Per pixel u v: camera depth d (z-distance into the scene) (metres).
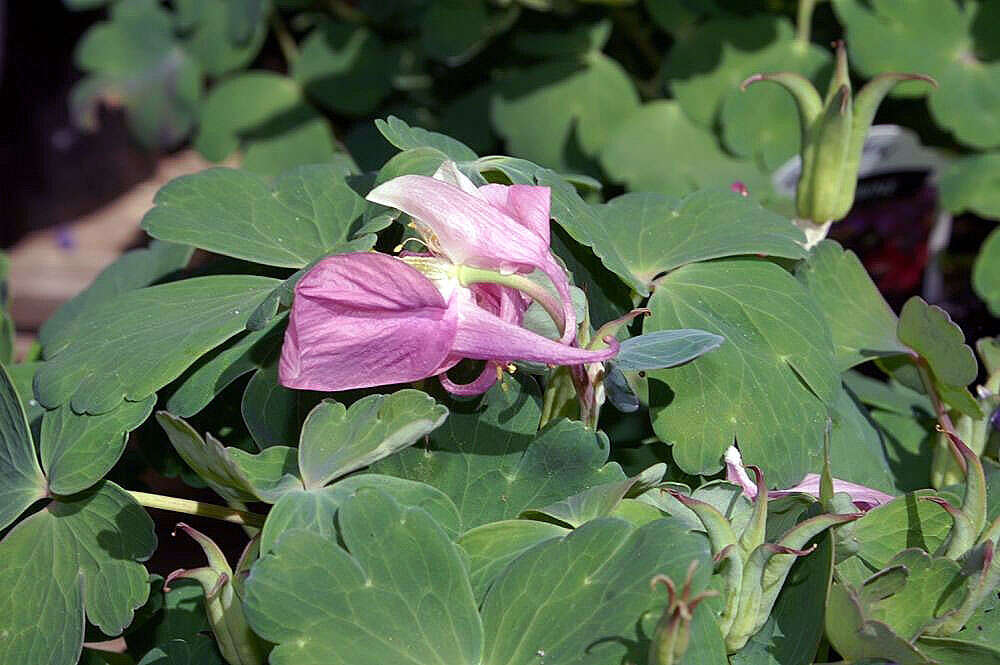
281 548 0.35
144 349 0.38
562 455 0.37
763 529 0.35
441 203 0.36
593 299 0.40
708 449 0.38
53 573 0.37
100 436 0.37
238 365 0.38
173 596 0.39
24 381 0.43
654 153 0.64
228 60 0.82
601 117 0.67
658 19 0.66
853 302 0.43
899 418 0.45
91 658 0.39
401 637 0.35
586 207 0.40
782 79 0.42
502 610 0.35
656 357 0.37
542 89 0.67
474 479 0.37
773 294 0.40
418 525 0.35
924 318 0.40
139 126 0.88
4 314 0.46
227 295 0.40
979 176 0.59
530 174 0.39
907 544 0.37
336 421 0.36
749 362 0.39
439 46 0.68
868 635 0.35
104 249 1.06
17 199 1.12
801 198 0.43
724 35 0.64
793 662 0.36
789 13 0.68
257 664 0.36
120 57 0.87
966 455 0.36
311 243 0.41
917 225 0.58
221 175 0.42
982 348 0.42
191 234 0.40
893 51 0.62
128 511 0.37
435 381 0.38
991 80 0.62
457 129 0.71
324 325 0.35
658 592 0.34
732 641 0.35
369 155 0.73
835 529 0.36
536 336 0.36
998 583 0.36
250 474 0.36
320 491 0.36
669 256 0.41
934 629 0.36
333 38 0.78
